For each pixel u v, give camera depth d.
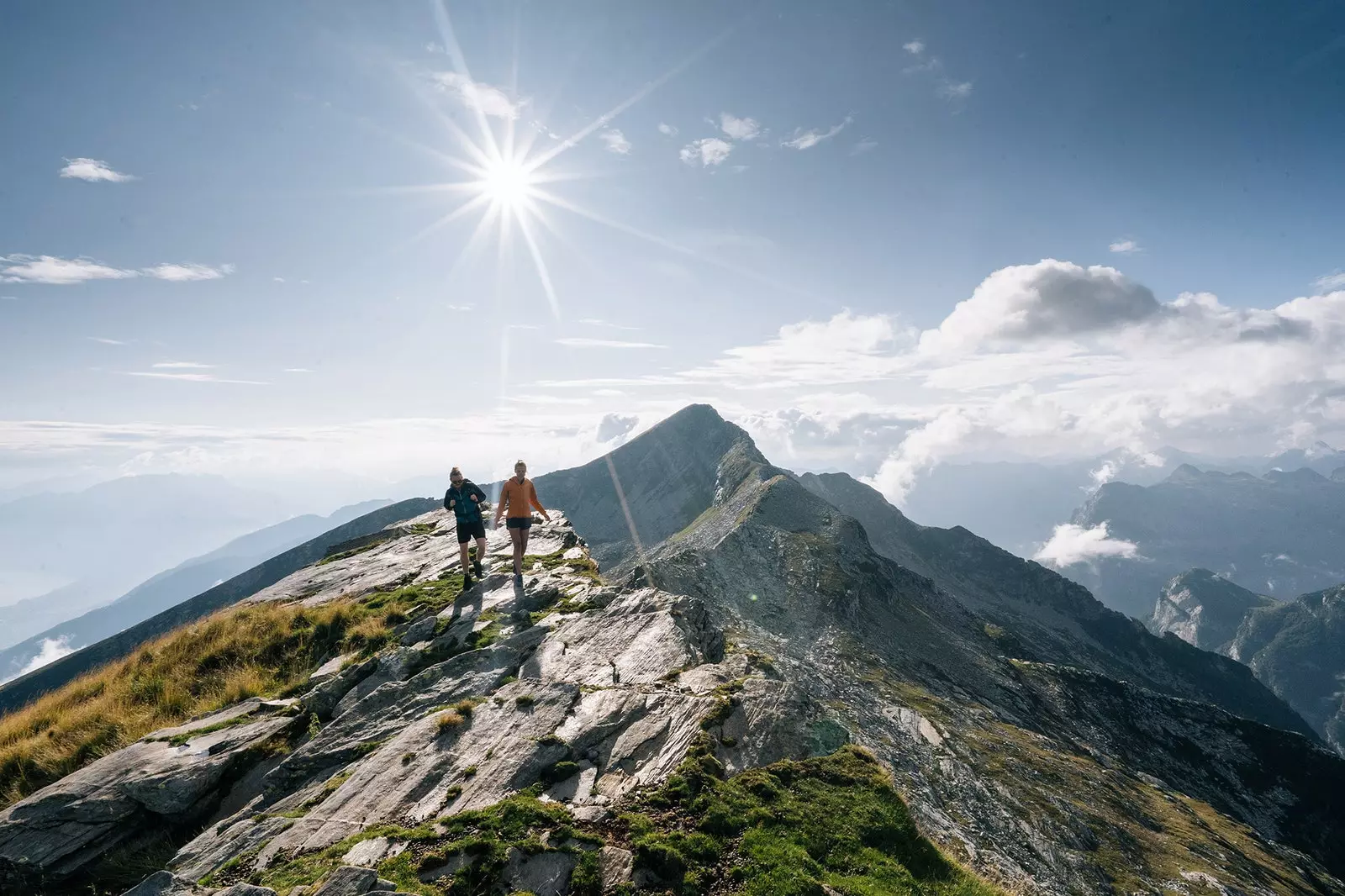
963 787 77.75
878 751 80.00
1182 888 68.88
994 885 11.22
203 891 8.75
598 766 12.19
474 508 26.69
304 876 9.54
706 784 11.39
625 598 20.83
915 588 180.12
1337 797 128.62
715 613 125.94
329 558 36.25
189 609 124.69
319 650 22.36
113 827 12.98
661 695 14.33
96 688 21.73
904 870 10.41
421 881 9.06
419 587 26.42
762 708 13.83
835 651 118.44
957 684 124.81
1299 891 80.19
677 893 9.13
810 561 152.50
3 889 11.68
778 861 9.88
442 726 13.77
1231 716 145.50
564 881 9.23
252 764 14.97
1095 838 74.88
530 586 23.88
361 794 12.01
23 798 15.61
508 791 11.51
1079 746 114.75
